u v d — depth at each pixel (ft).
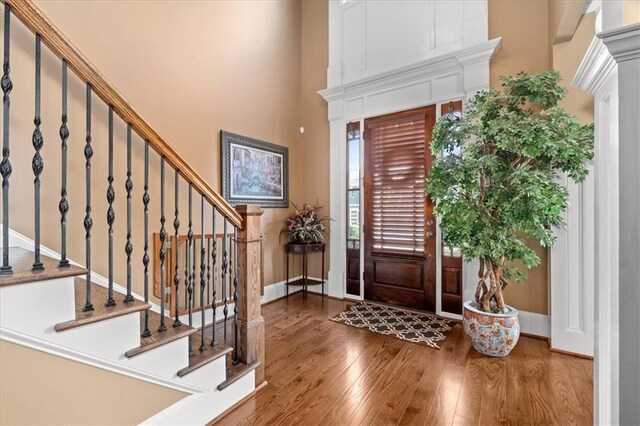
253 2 12.32
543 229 7.22
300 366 7.63
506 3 10.10
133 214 8.52
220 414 5.86
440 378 7.07
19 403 3.76
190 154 9.96
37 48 4.03
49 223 7.07
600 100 4.09
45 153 7.01
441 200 8.28
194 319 9.76
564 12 7.43
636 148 3.07
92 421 4.35
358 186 13.30
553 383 6.84
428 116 11.57
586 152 6.62
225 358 6.01
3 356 3.65
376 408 6.06
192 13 10.05
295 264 14.56
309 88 14.76
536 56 9.60
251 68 12.21
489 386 6.75
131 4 8.49
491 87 10.28
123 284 8.22
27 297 3.77
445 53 11.23
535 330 9.43
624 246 3.14
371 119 12.92
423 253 11.72
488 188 7.69
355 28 13.37
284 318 10.99
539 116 8.16
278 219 13.64
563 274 8.29
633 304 3.10
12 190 6.58
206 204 10.22
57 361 4.04
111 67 8.07
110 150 4.82
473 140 8.48
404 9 12.18
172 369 5.21
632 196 3.09
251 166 12.12
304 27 14.93
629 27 3.01
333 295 13.61
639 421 3.07
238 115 11.64
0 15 6.38
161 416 5.08
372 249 12.90
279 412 5.97
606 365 3.95
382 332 9.70
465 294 10.68
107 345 4.46
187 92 9.89
